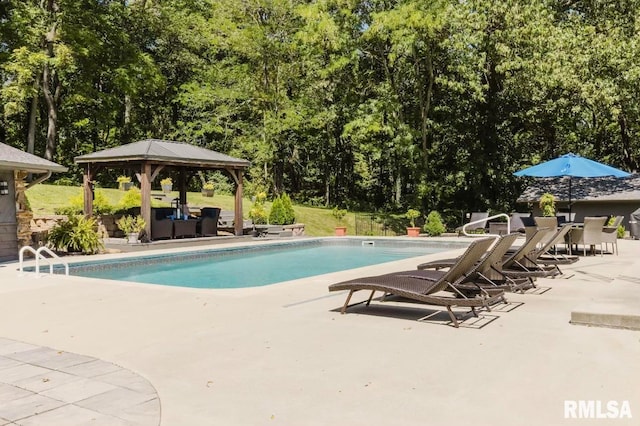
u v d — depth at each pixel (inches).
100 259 532.1
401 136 1037.2
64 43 993.5
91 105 1180.5
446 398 141.3
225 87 1237.1
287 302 282.4
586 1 963.3
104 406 139.9
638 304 235.6
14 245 565.6
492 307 263.3
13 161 525.7
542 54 915.4
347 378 158.7
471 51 988.6
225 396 145.9
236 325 230.5
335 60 1047.6
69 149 1279.5
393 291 236.8
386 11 994.1
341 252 709.3
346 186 1496.1
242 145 1216.8
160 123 1389.0
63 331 226.8
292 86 1259.8
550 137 1150.3
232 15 1157.7
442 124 1186.6
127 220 672.4
